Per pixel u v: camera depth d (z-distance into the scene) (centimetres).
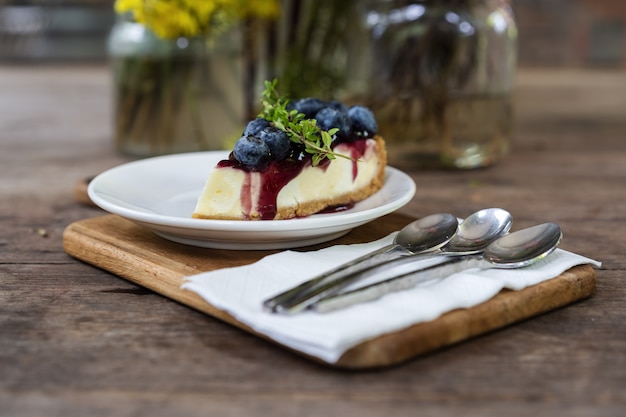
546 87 145
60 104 135
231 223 71
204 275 68
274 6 105
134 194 79
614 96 139
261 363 61
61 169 101
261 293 66
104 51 170
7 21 167
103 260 74
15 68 165
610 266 76
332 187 79
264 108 79
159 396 56
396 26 98
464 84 98
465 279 68
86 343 65
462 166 101
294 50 110
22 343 65
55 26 169
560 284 69
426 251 72
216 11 100
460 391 57
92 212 88
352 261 70
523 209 89
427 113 99
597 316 69
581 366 61
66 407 55
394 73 98
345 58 109
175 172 83
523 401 55
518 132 119
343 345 58
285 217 77
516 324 68
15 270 75
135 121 102
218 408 54
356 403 55
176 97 101
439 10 97
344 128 79
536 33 167
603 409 54
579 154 108
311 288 65
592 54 167
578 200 92
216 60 101
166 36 98
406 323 61
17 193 93
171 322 68
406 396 56
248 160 75
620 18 164
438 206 90
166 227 72
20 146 111
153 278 71
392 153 101
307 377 59
